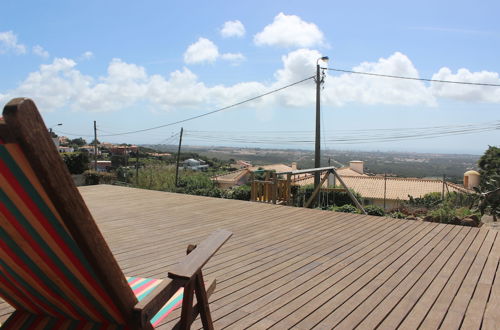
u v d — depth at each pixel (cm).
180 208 654
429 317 250
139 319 116
